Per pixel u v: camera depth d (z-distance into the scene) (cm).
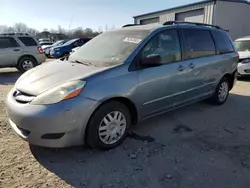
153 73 374
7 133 389
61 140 300
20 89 325
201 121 461
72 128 299
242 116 493
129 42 386
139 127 425
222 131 416
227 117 485
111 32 445
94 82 313
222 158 327
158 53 390
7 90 726
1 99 605
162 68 390
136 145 359
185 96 446
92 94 307
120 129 352
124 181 277
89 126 316
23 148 343
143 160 320
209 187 268
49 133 293
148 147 354
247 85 793
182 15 2141
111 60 364
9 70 1218
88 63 372
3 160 312
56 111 288
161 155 332
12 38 1095
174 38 423
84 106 301
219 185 272
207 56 489
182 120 463
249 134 405
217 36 531
